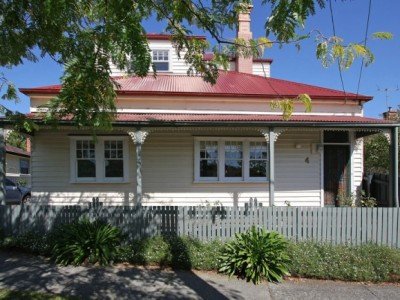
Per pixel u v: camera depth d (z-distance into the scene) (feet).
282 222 29.04
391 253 26.14
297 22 12.37
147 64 13.29
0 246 28.71
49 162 43.96
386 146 69.62
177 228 29.27
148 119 37.81
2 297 19.33
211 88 48.29
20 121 22.65
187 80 53.42
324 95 46.44
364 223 28.66
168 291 21.58
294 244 27.17
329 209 28.76
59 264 25.67
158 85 48.73
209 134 44.98
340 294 22.09
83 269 24.90
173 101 45.57
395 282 24.52
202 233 29.14
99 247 26.37
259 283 23.57
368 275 24.45
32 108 43.39
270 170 38.42
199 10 17.19
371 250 26.43
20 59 19.08
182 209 29.30
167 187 44.75
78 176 44.34
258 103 46.39
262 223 29.04
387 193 47.73
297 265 25.04
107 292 21.04
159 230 29.25
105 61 16.12
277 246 25.53
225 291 21.93
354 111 47.19
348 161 46.62
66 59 17.30
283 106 18.01
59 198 43.86
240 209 29.12
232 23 17.57
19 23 16.34
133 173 44.55
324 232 28.76
